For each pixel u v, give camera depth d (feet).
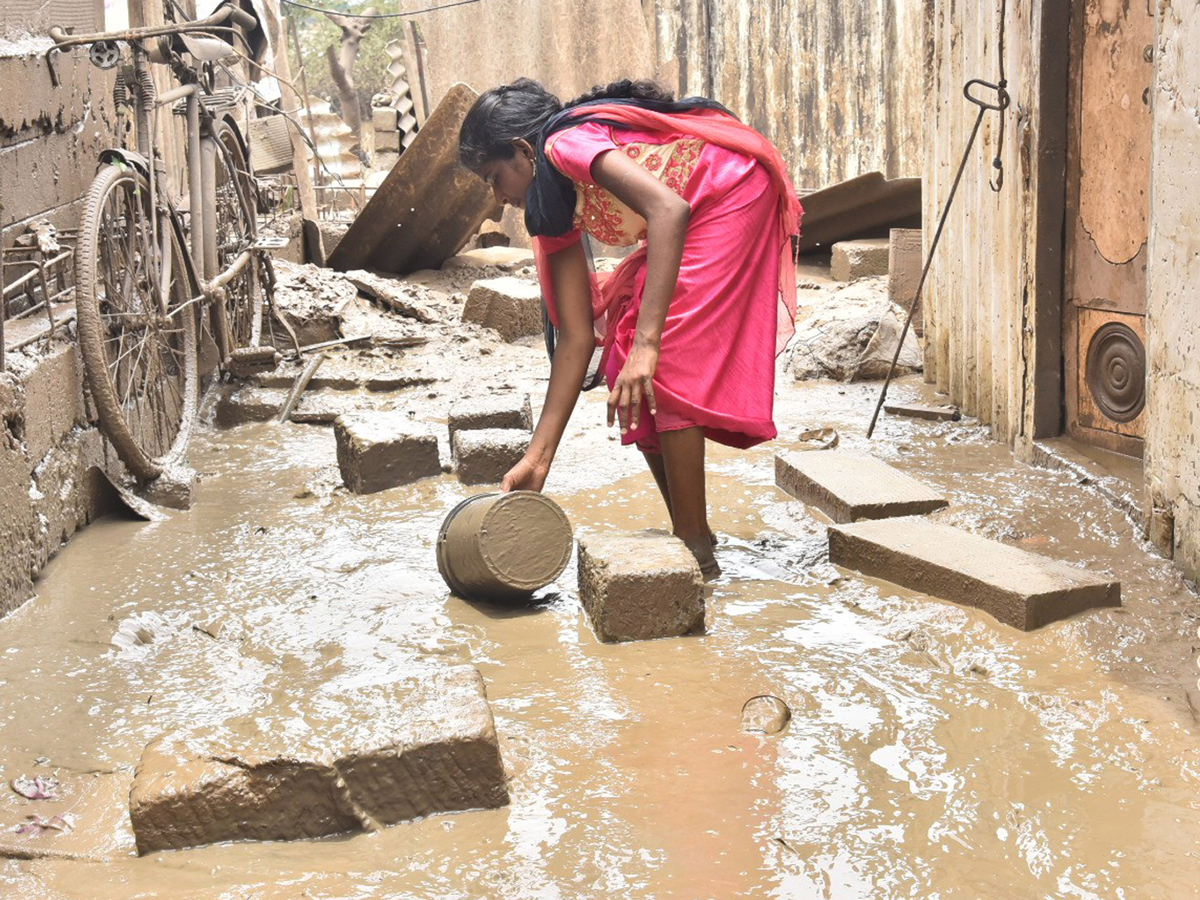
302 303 28.91
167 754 8.52
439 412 23.03
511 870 7.71
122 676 11.00
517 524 12.21
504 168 12.80
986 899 7.29
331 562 14.11
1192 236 12.33
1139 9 15.05
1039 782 8.66
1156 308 13.20
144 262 18.62
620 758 9.12
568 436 20.06
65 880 7.77
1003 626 11.45
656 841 7.99
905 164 43.14
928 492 15.19
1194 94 12.05
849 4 43.04
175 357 20.54
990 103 18.90
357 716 8.77
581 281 13.07
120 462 17.46
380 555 14.32
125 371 17.93
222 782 8.16
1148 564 13.05
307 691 10.43
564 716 9.84
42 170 17.58
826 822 8.18
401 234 36.45
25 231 16.79
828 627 11.73
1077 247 16.94
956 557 12.41
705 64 45.42
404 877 7.68
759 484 17.02
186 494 16.85
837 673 10.60
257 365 24.25
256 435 21.52
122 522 16.10
